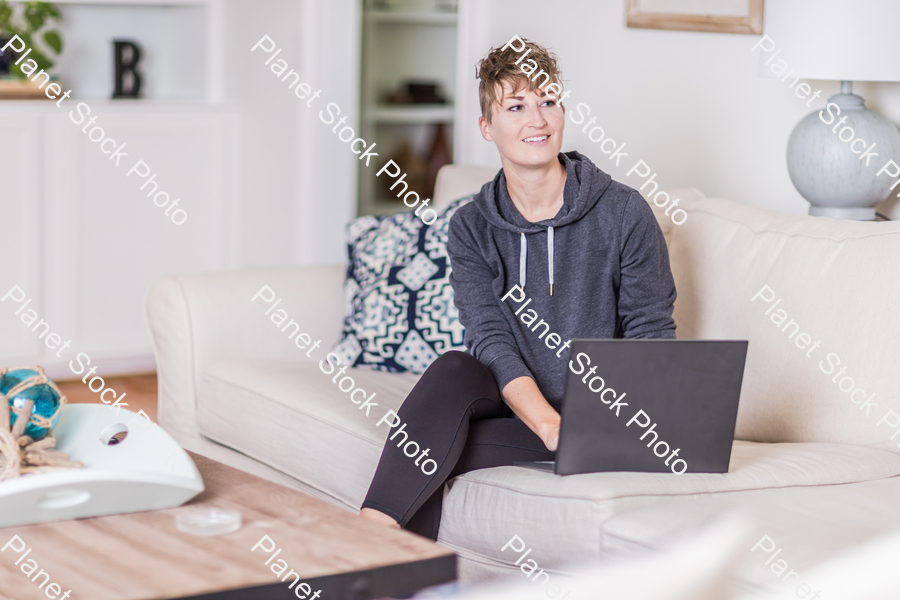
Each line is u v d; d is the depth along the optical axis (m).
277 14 3.92
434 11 3.86
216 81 3.99
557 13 3.28
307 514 1.24
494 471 1.58
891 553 1.22
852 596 1.15
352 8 3.84
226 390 2.15
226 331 2.32
